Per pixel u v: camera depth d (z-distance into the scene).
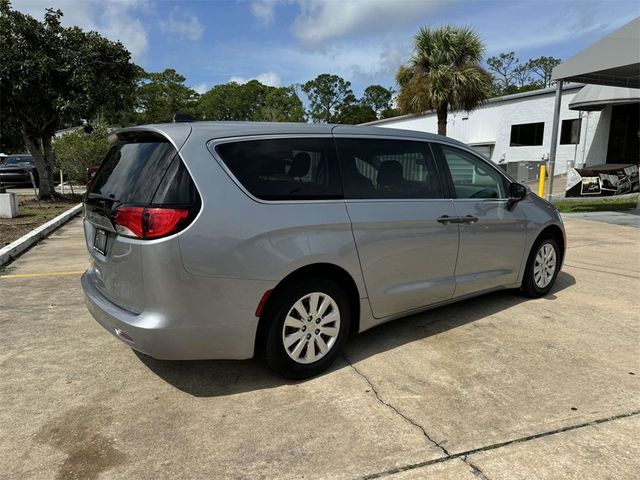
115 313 3.04
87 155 17.06
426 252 3.89
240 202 2.99
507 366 3.52
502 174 4.64
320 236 3.24
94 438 2.70
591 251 7.51
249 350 3.11
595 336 4.07
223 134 3.12
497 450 2.54
